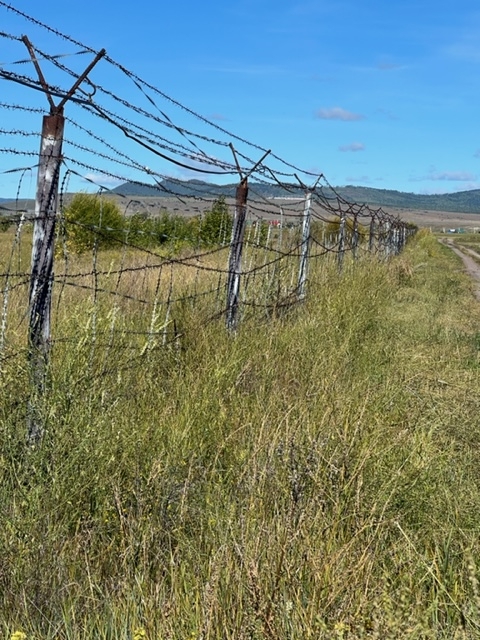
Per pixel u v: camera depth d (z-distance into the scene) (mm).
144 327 6609
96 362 5172
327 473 4180
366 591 3064
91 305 5641
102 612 3121
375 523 3896
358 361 7914
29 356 4281
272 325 7848
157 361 5918
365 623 2910
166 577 3439
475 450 5633
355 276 13094
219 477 4383
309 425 4934
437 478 4762
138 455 4375
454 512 4297
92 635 2957
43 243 4309
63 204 4793
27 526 3570
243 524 3504
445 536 3980
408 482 4469
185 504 4004
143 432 4691
